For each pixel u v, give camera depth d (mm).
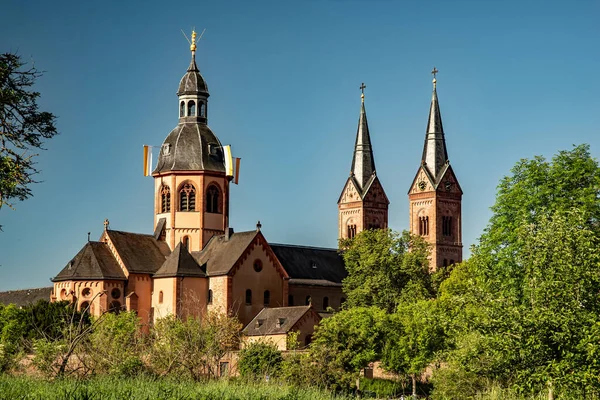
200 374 53625
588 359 40281
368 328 94312
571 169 75688
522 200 75375
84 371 50969
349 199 186500
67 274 120875
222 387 47156
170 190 130000
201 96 132875
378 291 124625
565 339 41375
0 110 41594
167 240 129500
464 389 51312
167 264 122688
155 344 54562
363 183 185750
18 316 101438
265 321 116875
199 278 121750
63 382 45406
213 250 126688
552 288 42781
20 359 55812
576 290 42719
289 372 60438
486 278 49719
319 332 82250
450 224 188125
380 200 186500
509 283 47719
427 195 187250
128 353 52312
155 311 121562
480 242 76750
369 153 187375
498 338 42656
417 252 128375
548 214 48375
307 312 113875
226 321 73688
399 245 130250
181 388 45812
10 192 40969
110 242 124562
